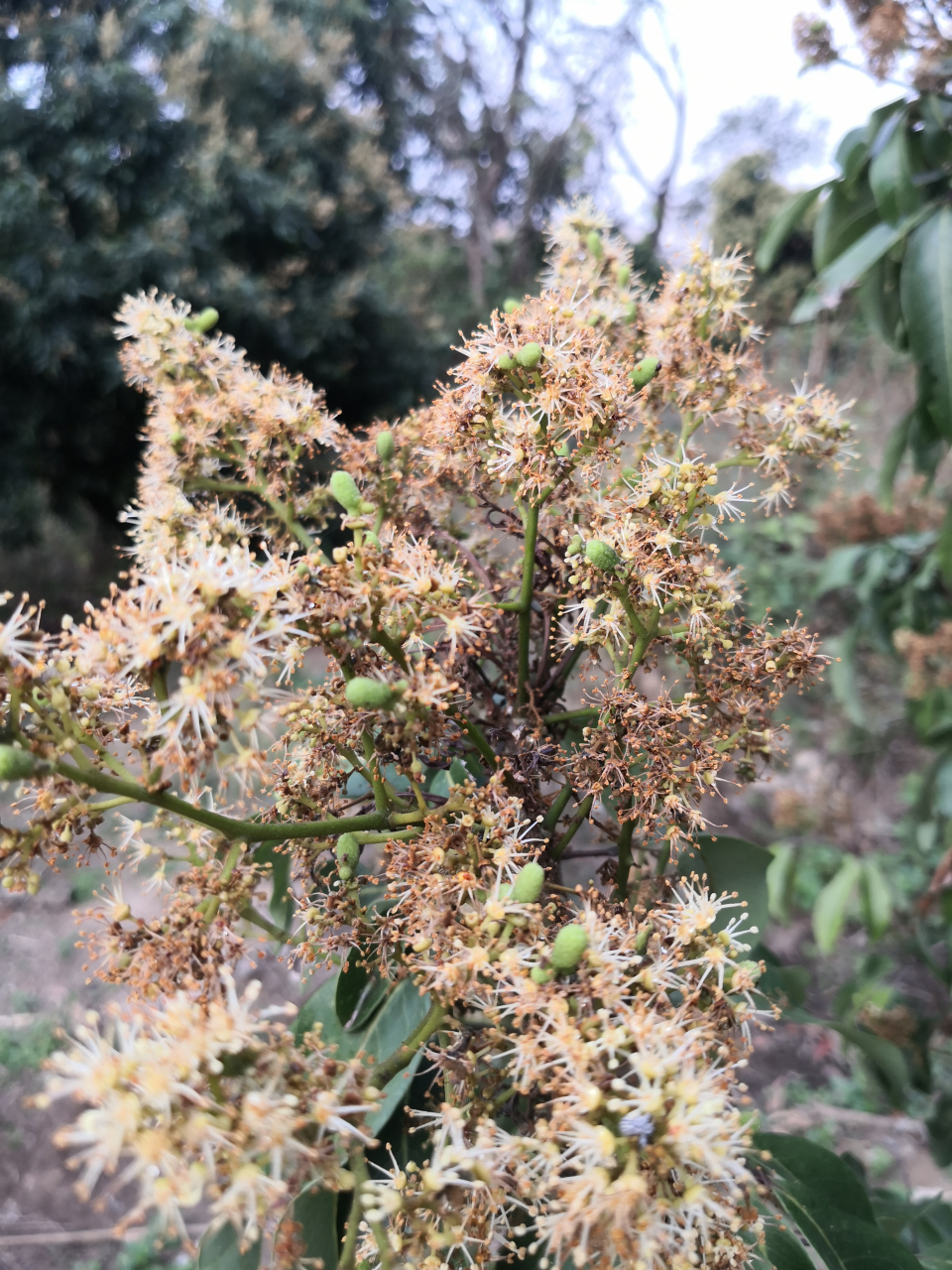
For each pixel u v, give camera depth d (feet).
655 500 0.85
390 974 0.84
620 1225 0.61
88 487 7.60
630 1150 0.63
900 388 6.03
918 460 1.79
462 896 0.76
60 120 6.43
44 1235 3.09
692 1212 0.65
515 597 1.04
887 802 4.93
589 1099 0.63
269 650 0.70
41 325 6.46
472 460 0.93
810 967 4.14
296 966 0.91
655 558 0.82
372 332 8.33
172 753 0.67
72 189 6.50
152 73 7.39
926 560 2.98
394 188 8.66
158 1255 3.03
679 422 1.16
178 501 1.02
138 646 0.67
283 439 1.07
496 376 0.88
